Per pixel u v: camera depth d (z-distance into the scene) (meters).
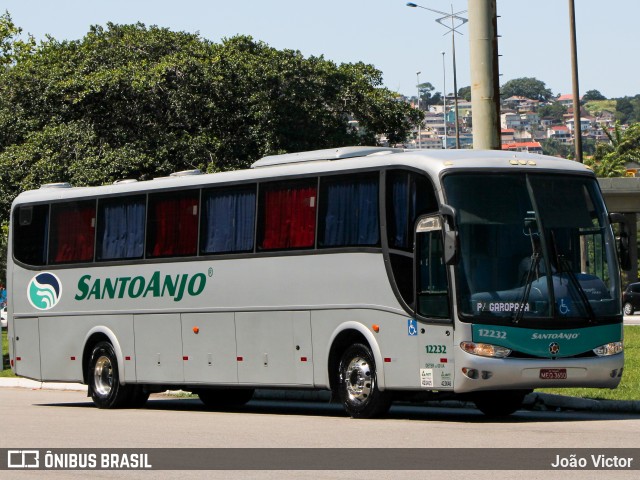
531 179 15.62
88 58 42.78
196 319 19.38
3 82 42.31
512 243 15.27
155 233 20.34
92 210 21.72
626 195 58.78
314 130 44.44
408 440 12.85
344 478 10.03
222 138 42.97
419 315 15.49
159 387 20.86
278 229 17.92
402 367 15.73
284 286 17.72
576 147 40.75
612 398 17.25
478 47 18.67
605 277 15.77
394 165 16.06
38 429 15.62
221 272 18.94
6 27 44.09
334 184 17.02
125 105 41.94
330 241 16.97
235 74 42.88
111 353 21.08
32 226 23.00
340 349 16.91
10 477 10.75
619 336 15.71
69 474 10.88
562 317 15.23
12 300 23.31
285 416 17.72
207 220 19.33
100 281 21.38
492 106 18.64
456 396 16.48
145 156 40.19
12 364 23.30
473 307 14.95
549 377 15.07
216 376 19.00
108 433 14.83
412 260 15.66
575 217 15.73
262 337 18.12
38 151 39.81
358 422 15.69
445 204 15.20
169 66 41.66
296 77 44.41
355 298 16.48
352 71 45.69
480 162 15.55
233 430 14.90
